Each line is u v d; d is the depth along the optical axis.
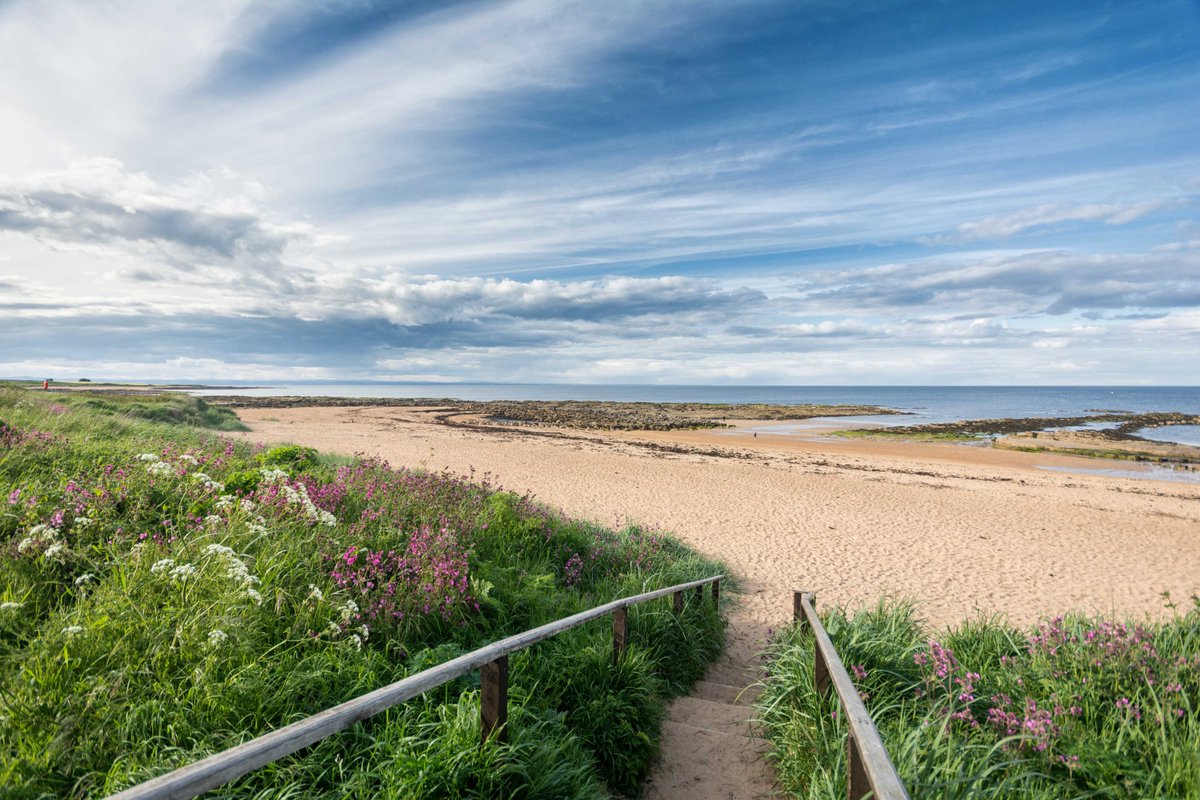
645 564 8.95
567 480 20.11
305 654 3.76
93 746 2.74
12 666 3.10
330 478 8.05
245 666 3.34
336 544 5.21
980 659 4.77
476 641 4.69
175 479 6.05
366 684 3.54
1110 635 4.29
